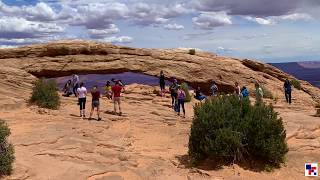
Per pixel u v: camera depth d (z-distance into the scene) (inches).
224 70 1660.9
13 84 1025.5
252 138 496.4
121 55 1651.1
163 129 741.3
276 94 1552.7
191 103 1165.1
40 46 1617.9
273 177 472.1
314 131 713.6
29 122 720.3
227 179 440.8
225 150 477.1
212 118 494.6
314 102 1509.6
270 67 1786.4
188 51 1765.5
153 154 543.2
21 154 473.7
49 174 406.6
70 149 521.7
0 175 381.1
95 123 737.0
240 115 513.3
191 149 505.4
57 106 903.7
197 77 1630.2
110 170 435.8
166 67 1633.9
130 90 1370.6
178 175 445.1
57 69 1584.6
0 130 402.3
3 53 1590.8
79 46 1621.6
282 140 510.9
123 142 594.9
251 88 1596.9
